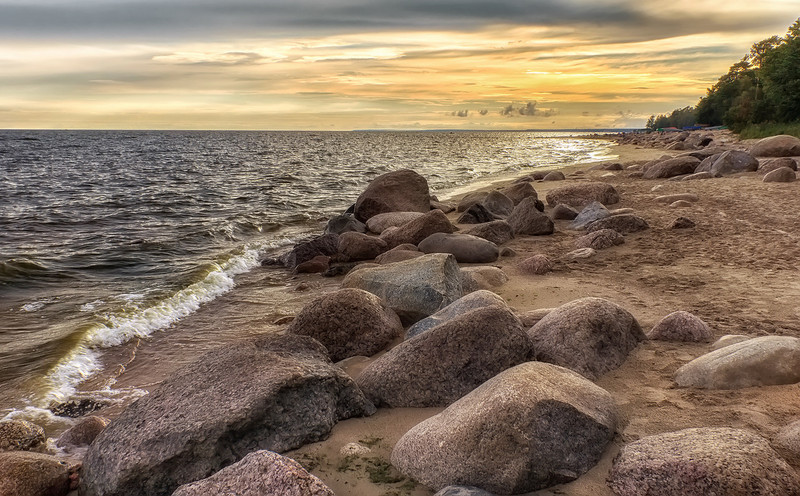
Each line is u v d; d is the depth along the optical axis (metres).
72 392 5.98
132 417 4.26
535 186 23.47
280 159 52.00
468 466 3.63
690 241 10.83
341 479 3.87
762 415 4.16
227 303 9.12
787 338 4.93
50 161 49.53
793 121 46.12
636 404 4.55
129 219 18.17
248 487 3.31
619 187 20.33
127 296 9.41
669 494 3.24
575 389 4.17
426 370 4.90
